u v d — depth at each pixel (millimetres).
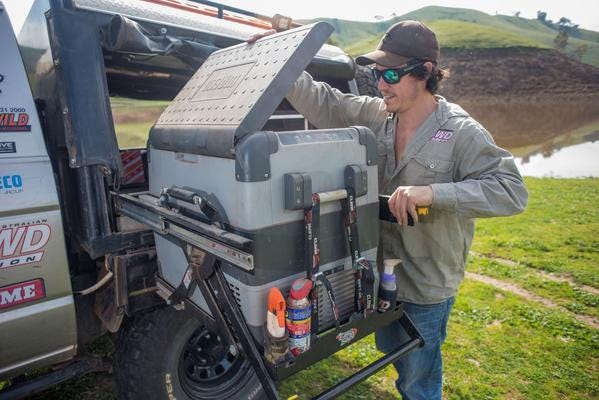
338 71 3379
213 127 1553
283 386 2986
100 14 2105
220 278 1573
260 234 1425
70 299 2227
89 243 2084
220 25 2723
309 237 1504
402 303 1940
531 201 9039
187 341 2324
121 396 2324
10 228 1991
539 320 3945
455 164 1968
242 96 1572
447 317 2297
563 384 3082
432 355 2268
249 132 1435
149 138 2102
